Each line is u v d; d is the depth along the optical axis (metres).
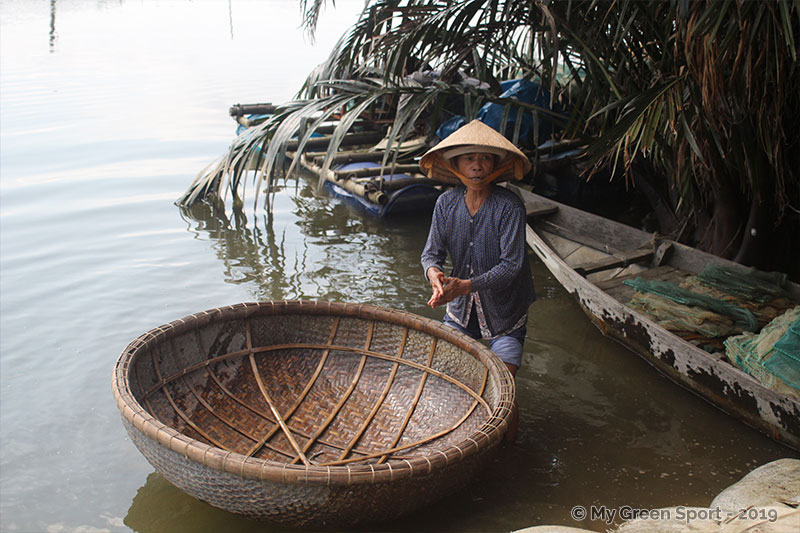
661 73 4.31
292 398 3.45
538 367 3.95
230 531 2.70
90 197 6.51
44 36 15.16
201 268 5.23
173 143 8.05
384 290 4.91
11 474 3.00
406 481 2.40
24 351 4.00
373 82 6.20
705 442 3.24
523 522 2.75
